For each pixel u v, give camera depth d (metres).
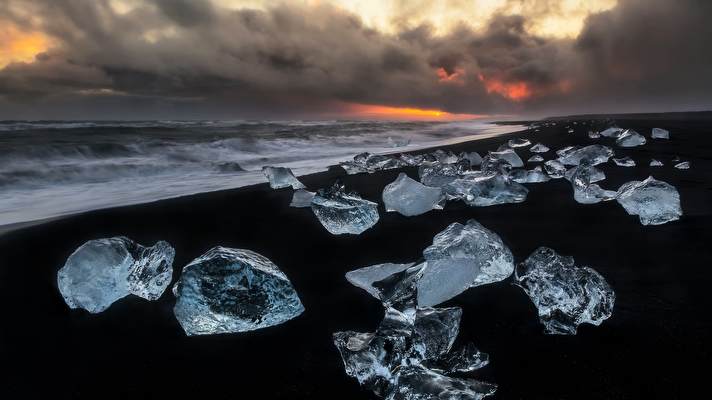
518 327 1.41
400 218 2.66
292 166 5.92
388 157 5.07
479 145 7.32
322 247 2.23
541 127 11.88
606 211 2.55
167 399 1.18
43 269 2.08
